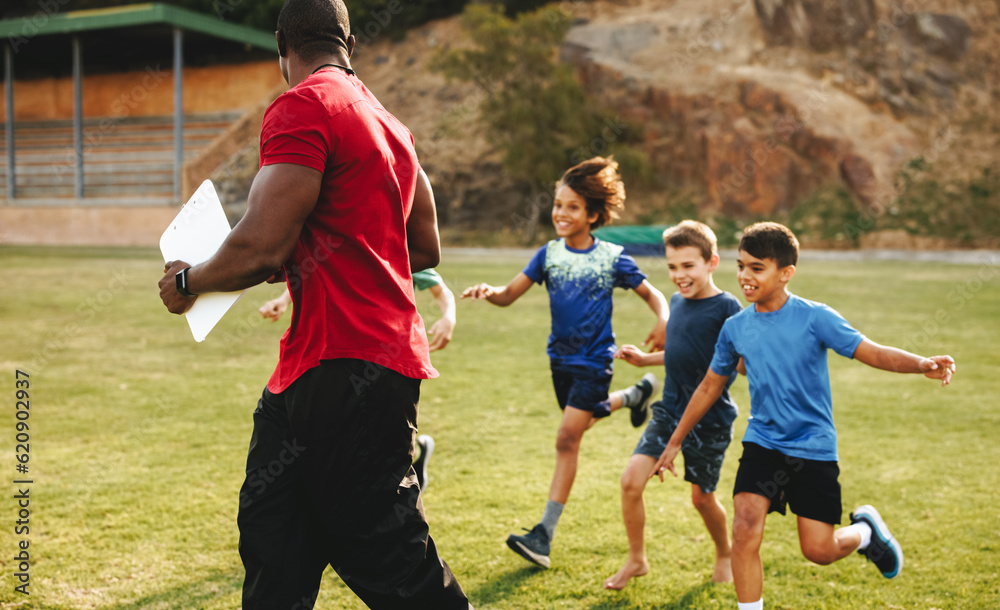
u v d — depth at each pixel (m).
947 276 15.54
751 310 2.67
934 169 27.62
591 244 3.42
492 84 30.03
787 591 2.82
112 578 2.84
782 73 30.30
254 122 29.72
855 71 30.14
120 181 31.34
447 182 32.06
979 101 29.36
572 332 3.33
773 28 31.70
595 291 3.32
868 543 2.74
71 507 3.52
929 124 28.97
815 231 26.91
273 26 36.06
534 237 30.08
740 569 2.45
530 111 28.25
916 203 26.91
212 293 1.88
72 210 28.23
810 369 2.53
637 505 2.90
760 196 28.48
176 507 3.54
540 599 2.76
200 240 1.94
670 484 4.04
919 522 3.42
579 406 3.24
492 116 29.70
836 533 2.67
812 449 2.50
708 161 29.61
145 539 3.19
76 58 30.16
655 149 30.97
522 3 37.09
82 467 4.08
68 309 10.16
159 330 8.74
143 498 3.64
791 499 2.56
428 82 35.97
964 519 3.45
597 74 32.56
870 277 15.27
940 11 30.66
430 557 1.98
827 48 30.97
